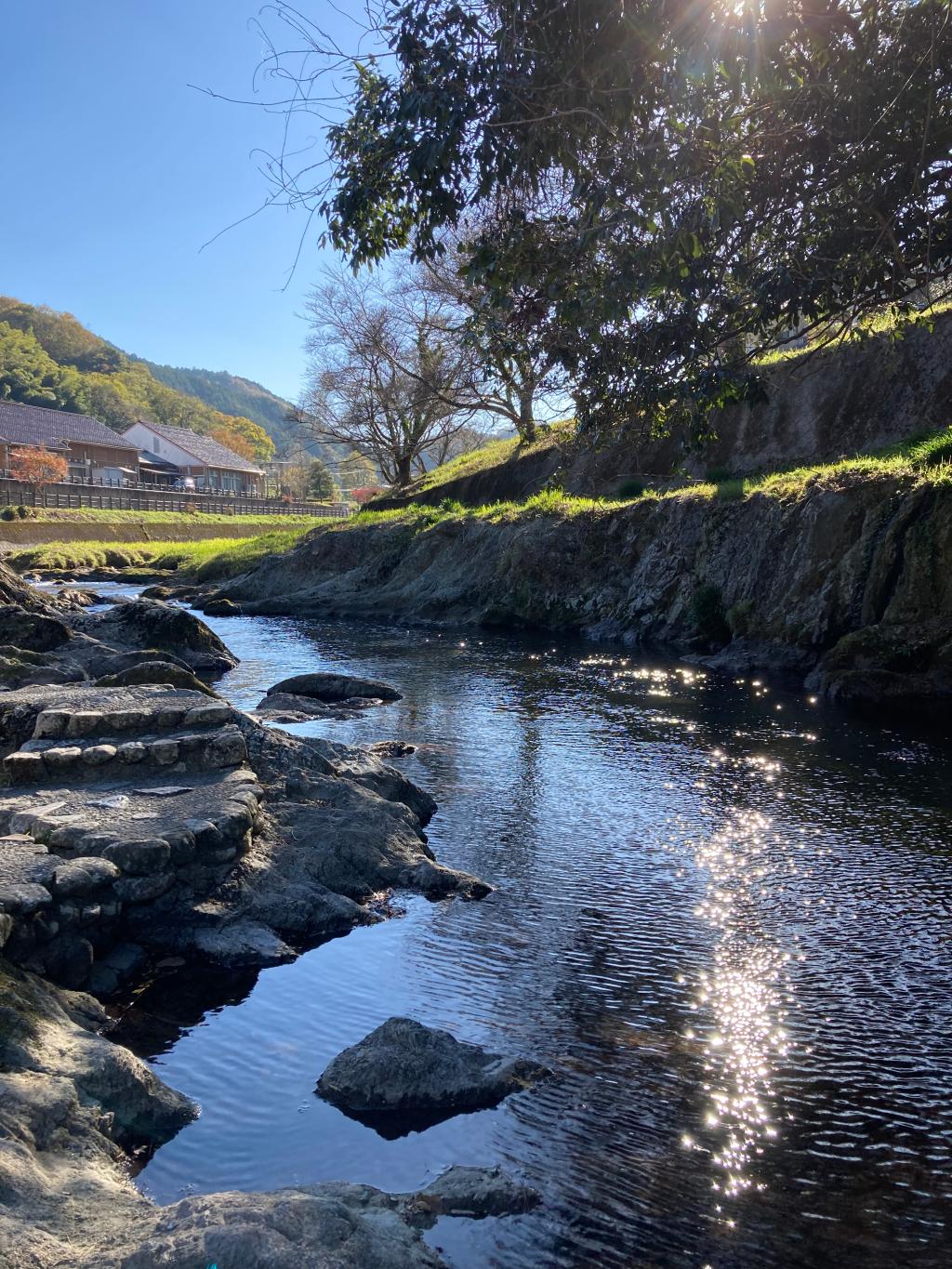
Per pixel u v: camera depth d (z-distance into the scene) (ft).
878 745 38.37
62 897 18.56
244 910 21.21
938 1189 13.08
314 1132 14.33
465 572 90.99
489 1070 15.51
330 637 77.10
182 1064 16.24
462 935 21.18
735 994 18.58
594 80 21.80
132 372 531.91
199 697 31.07
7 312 524.93
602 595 78.89
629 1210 12.55
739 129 24.81
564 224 23.95
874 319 33.63
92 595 105.60
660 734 40.47
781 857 25.88
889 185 26.96
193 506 239.30
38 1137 12.78
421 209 24.45
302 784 27.27
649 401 29.66
